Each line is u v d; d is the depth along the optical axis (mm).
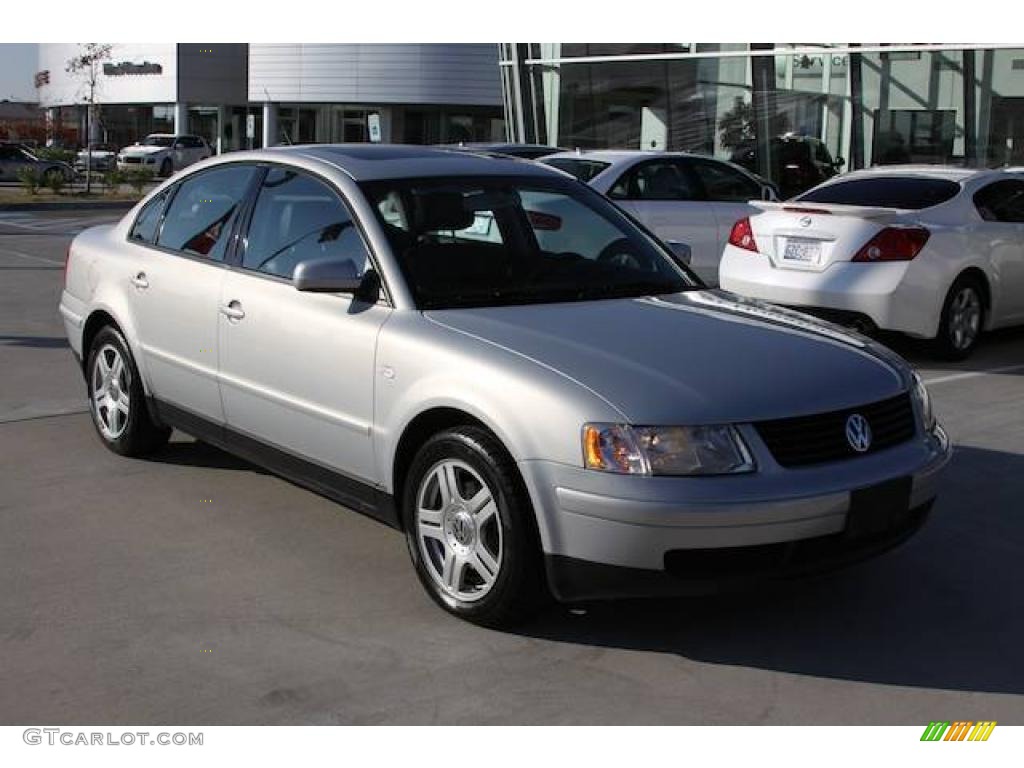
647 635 4160
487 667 3906
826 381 4059
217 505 5531
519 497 3945
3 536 5082
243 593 4504
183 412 5691
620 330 4312
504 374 3980
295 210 5152
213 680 3803
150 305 5809
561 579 3875
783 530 3750
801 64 18266
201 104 50562
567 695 3732
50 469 6066
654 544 3693
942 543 5129
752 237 9242
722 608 4402
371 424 4492
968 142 16953
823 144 18203
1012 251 9500
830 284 8781
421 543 4344
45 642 4059
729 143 19234
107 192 32812
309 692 3729
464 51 41875
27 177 30656
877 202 9477
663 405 3770
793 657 4016
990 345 10156
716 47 19078
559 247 5082
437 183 5047
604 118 20891
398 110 44125
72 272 6598
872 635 4195
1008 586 4664
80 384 8109
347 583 4609
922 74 17203
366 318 4562
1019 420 7277
